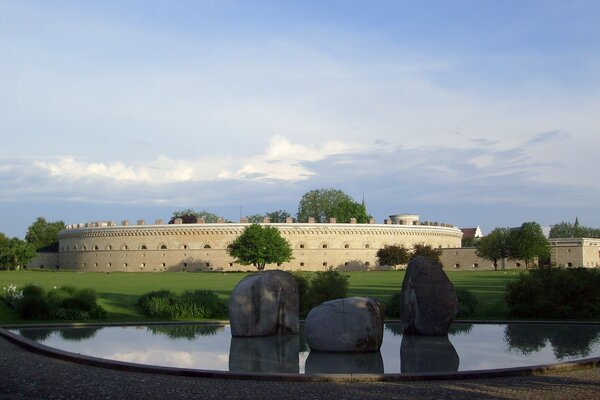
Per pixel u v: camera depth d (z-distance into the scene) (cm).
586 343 2289
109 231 12900
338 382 1594
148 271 12412
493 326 2898
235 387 1531
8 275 9400
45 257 14538
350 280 7112
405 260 11962
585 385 1523
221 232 12219
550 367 1703
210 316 3519
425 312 2470
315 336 2084
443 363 1858
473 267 12450
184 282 6938
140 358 1969
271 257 11038
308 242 12294
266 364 1855
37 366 1811
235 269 12112
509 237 11600
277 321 2516
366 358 1956
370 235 12556
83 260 13375
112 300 4197
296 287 2588
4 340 2370
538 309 3284
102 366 1805
